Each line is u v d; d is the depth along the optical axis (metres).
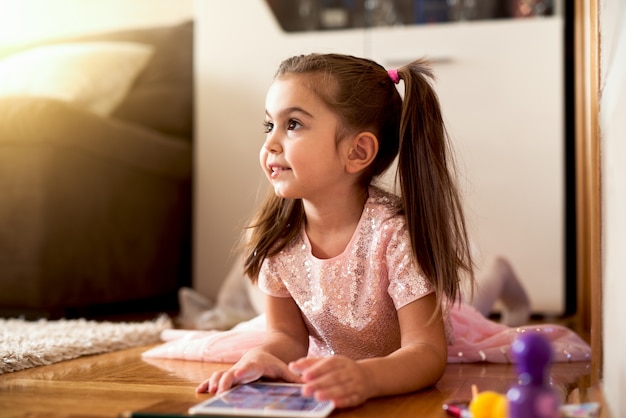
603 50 0.94
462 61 2.23
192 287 2.54
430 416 0.80
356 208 1.04
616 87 0.80
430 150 1.02
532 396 0.55
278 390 0.86
